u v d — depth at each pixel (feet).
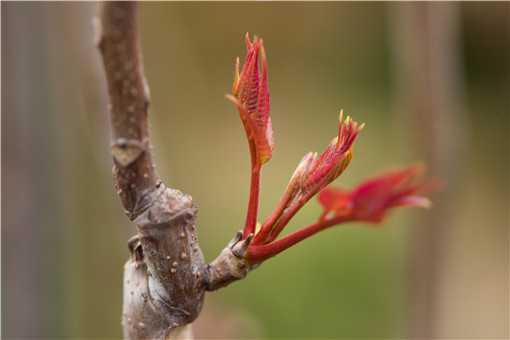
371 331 4.69
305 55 7.86
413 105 2.07
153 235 0.97
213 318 2.65
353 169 6.48
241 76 0.98
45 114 1.96
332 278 5.06
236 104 0.97
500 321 4.65
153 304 1.00
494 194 6.77
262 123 0.99
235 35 7.36
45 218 1.99
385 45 7.83
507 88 8.05
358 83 7.96
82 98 2.17
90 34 1.93
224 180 5.93
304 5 7.64
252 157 1.00
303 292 4.91
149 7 3.36
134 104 0.93
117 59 0.91
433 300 2.20
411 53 2.05
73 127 2.31
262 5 7.38
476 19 8.02
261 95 0.98
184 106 5.21
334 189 1.12
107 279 2.60
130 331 1.01
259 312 4.80
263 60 0.98
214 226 5.26
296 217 5.40
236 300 4.38
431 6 2.00
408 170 1.14
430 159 2.07
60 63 2.10
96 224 2.53
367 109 7.67
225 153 6.29
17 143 1.91
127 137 0.94
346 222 1.13
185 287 0.99
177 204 0.97
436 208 2.13
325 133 7.13
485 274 5.32
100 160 1.94
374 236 5.28
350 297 4.94
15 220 1.93
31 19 1.90
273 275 5.00
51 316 2.04
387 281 4.97
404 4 2.05
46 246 2.00
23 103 1.91
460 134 2.14
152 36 3.43
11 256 1.94
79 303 2.63
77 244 2.54
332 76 7.94
